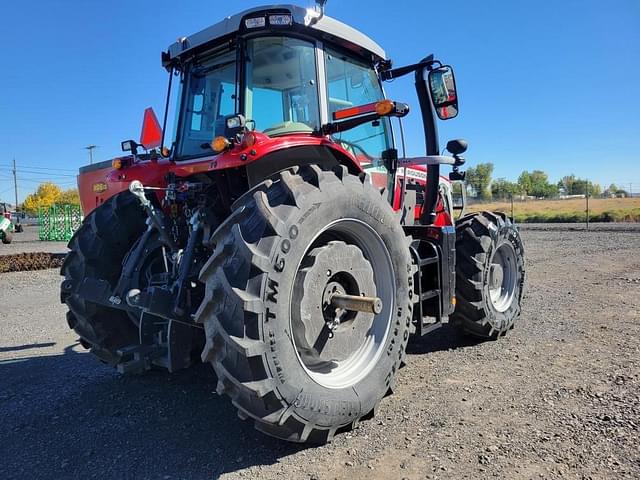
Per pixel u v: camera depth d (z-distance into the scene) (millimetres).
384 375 2984
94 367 4164
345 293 2883
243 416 2520
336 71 3572
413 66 4176
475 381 3553
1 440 2828
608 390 3254
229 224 2512
